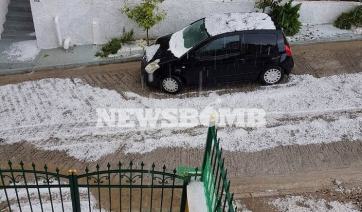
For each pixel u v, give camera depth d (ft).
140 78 34.04
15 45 38.19
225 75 31.83
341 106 30.86
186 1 36.58
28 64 35.60
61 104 31.40
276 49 31.07
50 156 27.14
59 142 28.12
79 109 30.89
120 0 35.88
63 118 30.09
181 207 21.21
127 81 33.76
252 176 25.64
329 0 38.78
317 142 27.91
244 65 31.42
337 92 32.19
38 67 35.29
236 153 27.14
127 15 35.58
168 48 32.19
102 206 23.66
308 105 30.94
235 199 24.00
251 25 31.04
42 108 31.07
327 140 28.07
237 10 37.70
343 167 26.23
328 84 33.01
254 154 27.09
